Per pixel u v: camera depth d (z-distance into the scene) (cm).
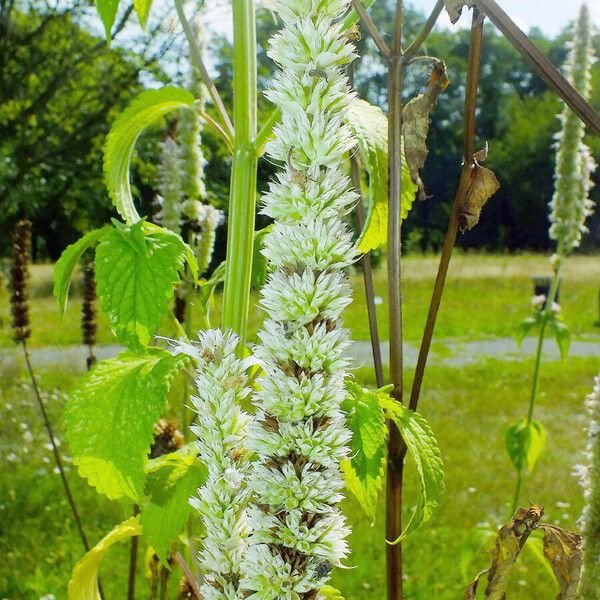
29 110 1177
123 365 165
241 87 175
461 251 3856
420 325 1800
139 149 1098
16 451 777
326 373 102
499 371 1241
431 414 979
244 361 118
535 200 4012
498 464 782
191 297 282
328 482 102
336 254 99
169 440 246
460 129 4106
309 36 97
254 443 104
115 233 162
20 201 1136
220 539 116
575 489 717
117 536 193
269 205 99
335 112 100
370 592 513
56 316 1675
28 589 509
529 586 523
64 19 1170
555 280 381
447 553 578
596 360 1351
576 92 121
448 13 133
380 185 171
